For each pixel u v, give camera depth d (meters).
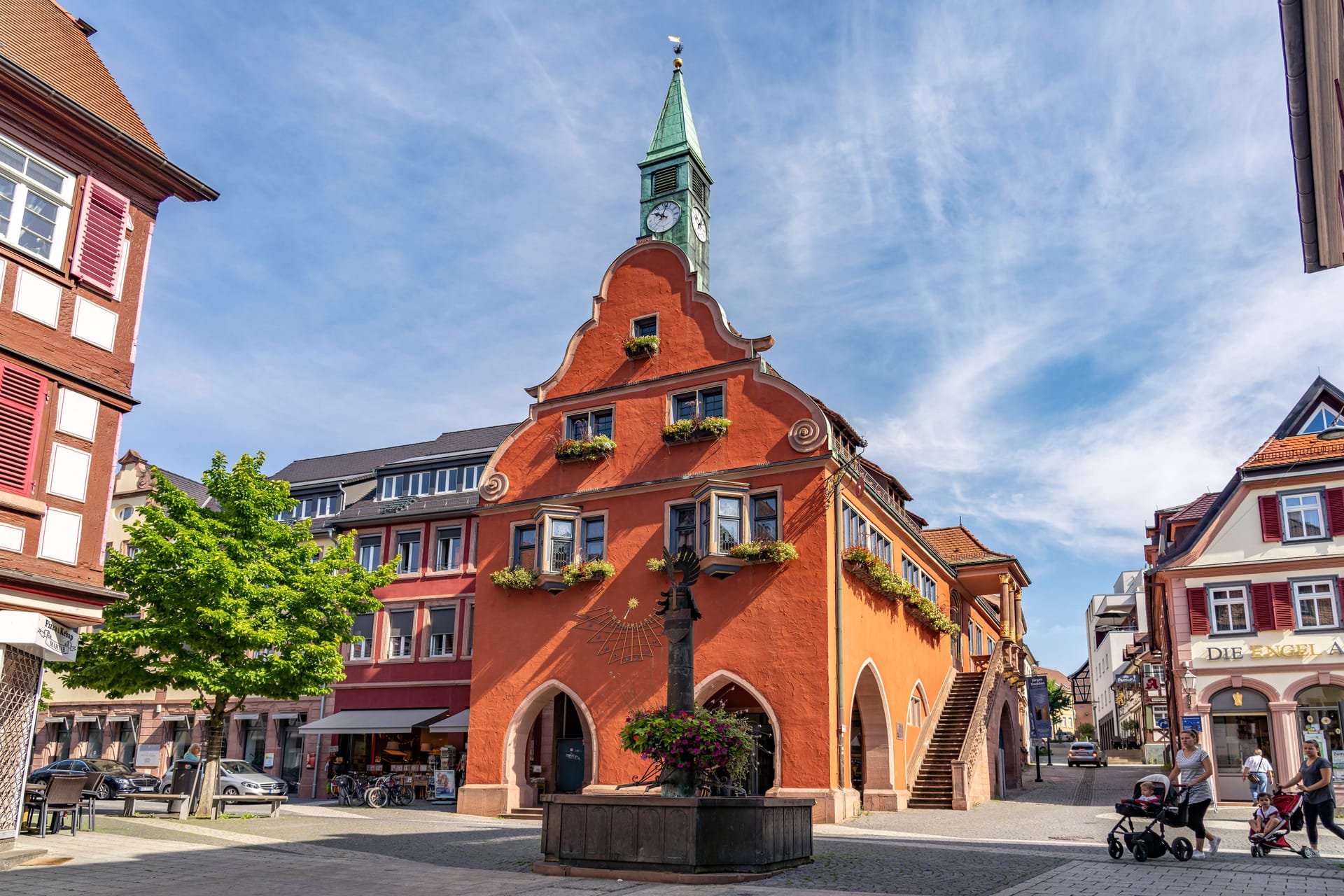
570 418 28.55
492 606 27.83
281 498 23.83
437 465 37.78
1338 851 15.67
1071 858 14.61
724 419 25.81
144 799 21.97
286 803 29.44
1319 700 26.42
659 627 25.14
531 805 26.30
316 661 23.11
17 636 13.21
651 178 31.22
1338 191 10.69
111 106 16.69
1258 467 28.25
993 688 30.80
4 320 14.33
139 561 21.88
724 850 12.85
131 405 16.00
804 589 23.67
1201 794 13.99
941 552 38.75
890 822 21.91
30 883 11.93
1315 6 9.09
